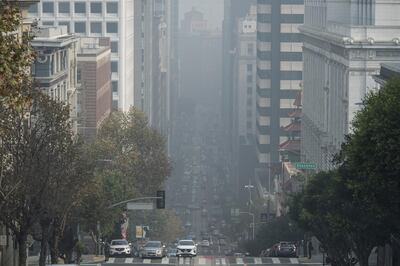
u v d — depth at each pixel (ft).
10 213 450.71
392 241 535.60
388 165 412.98
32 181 454.81
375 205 428.56
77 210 552.41
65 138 483.92
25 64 275.39
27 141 452.35
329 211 531.50
